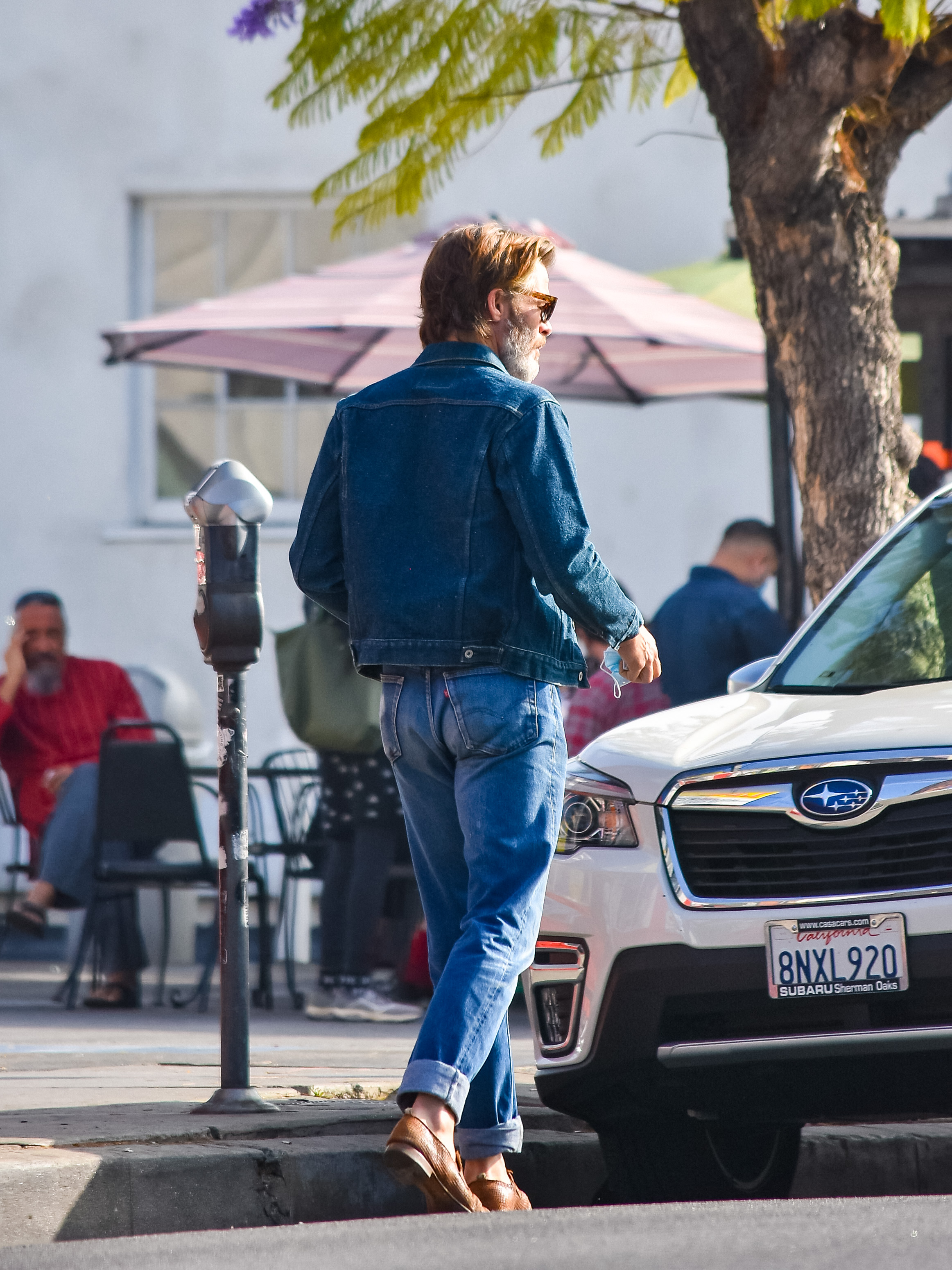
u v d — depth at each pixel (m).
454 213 50.75
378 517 15.88
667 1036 16.77
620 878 17.06
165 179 51.25
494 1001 15.21
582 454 50.12
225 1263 13.05
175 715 42.56
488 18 25.45
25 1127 16.78
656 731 18.42
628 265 50.44
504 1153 16.75
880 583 21.03
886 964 15.93
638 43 27.75
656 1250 13.00
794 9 21.17
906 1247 12.90
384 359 42.19
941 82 25.41
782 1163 19.94
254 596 18.33
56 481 51.19
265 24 26.16
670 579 49.94
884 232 25.75
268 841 45.50
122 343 40.31
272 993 37.53
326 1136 17.61
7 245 51.34
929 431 37.66
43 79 51.38
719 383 43.81
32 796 38.56
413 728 15.78
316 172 51.09
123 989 35.19
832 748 16.72
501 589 15.59
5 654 43.03
